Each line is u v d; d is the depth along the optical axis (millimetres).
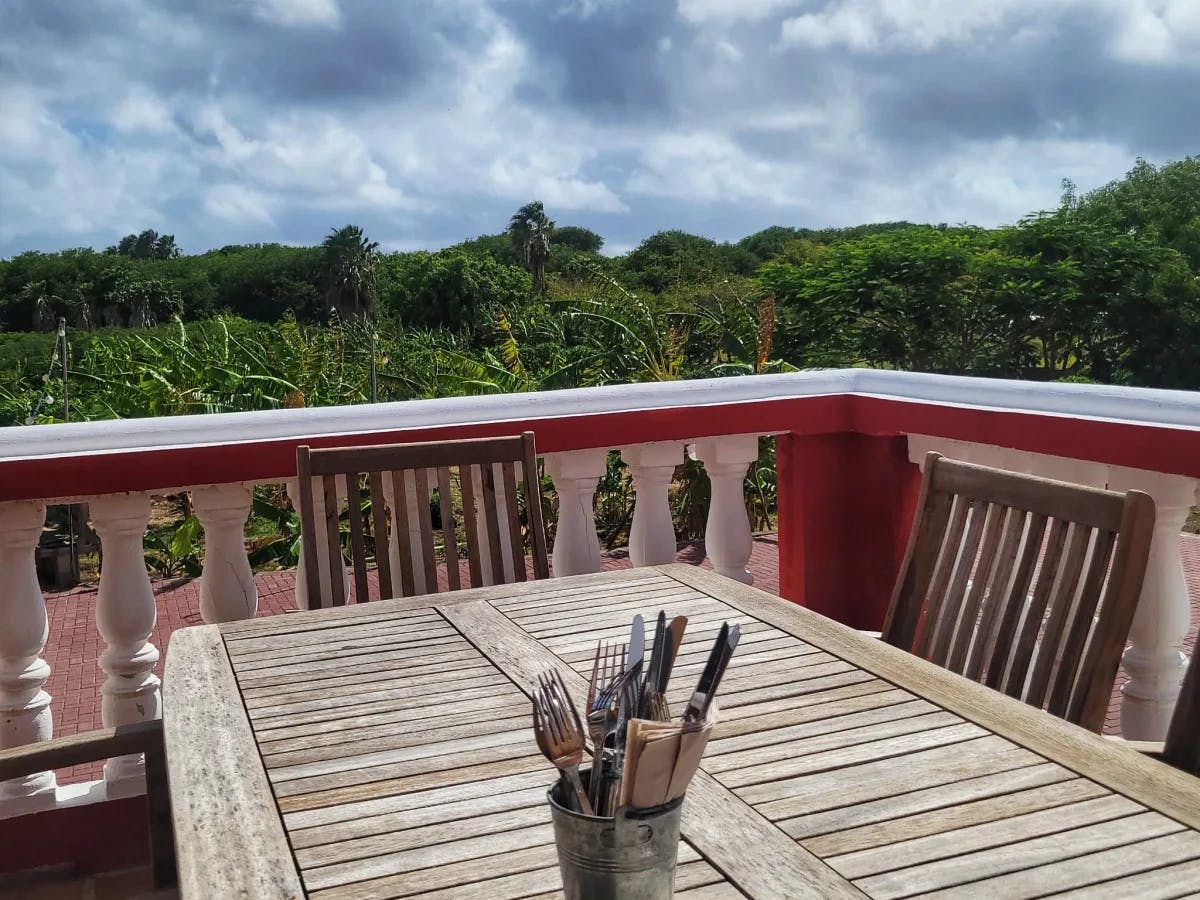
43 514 3086
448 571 2934
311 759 1680
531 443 2980
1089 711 1950
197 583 8914
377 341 19719
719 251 60344
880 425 3902
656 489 3939
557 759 1064
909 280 31328
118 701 3225
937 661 2320
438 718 1834
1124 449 2998
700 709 1035
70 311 73438
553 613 2424
